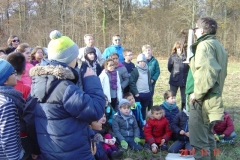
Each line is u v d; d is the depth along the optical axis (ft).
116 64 17.87
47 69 6.89
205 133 11.37
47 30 94.99
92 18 98.58
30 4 106.42
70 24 98.68
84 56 16.61
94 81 7.54
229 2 90.22
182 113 15.21
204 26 11.04
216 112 10.72
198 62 10.43
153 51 88.79
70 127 6.97
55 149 7.01
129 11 106.52
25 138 7.95
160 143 15.35
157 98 26.99
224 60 11.03
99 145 12.75
